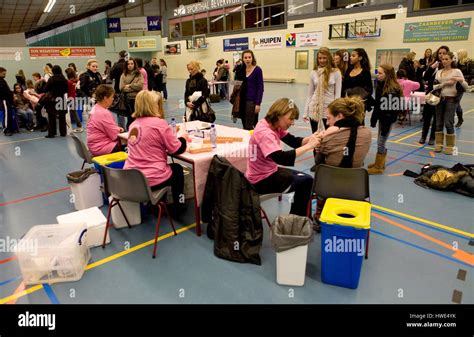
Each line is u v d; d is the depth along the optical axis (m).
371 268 2.27
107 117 3.36
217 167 2.44
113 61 20.08
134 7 20.80
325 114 3.82
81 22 20.58
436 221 2.86
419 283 2.11
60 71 6.24
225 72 10.82
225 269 2.30
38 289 2.15
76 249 2.22
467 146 4.89
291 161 2.32
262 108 8.59
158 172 2.60
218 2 16.88
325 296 2.03
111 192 2.57
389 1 11.55
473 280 2.13
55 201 3.47
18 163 4.75
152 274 2.27
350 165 2.57
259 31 15.34
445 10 10.20
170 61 20.41
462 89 4.27
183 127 3.69
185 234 2.78
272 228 2.15
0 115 7.45
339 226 1.96
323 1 13.20
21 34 20.09
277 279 2.13
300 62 14.23
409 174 3.90
